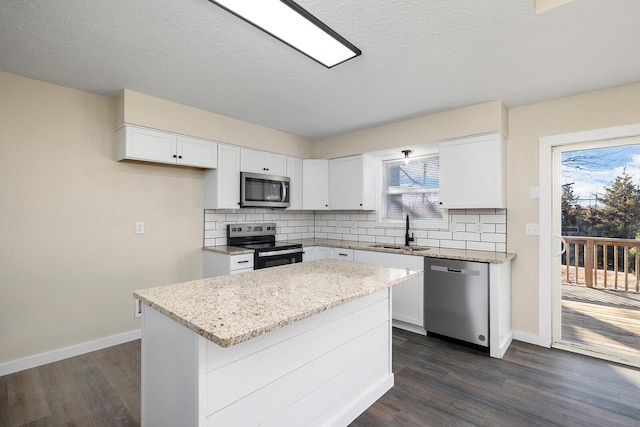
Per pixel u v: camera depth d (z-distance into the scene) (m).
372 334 2.02
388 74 2.37
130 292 3.00
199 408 1.14
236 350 1.26
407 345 2.88
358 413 1.87
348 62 2.18
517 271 3.01
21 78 2.43
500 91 2.67
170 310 1.26
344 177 4.14
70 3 1.58
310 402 1.59
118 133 2.83
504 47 1.98
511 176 3.03
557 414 1.89
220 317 1.18
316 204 4.31
